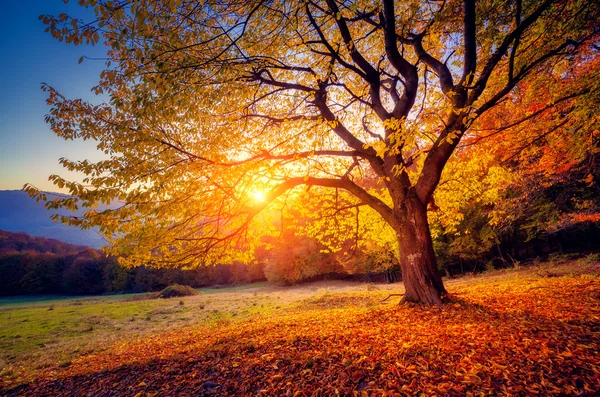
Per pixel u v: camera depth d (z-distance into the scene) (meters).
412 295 7.69
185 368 5.57
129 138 6.37
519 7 5.09
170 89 5.11
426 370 3.92
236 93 7.25
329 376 4.18
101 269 72.44
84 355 10.70
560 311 5.67
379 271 37.69
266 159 7.76
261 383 4.37
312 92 7.68
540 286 9.15
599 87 5.43
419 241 7.55
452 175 10.59
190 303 30.81
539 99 8.17
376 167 8.37
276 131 9.45
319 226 10.68
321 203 10.45
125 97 6.08
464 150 10.34
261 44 6.96
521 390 3.24
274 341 6.23
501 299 7.39
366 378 3.98
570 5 5.78
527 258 30.20
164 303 33.00
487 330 5.05
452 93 4.65
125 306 31.56
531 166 11.66
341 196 10.73
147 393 4.75
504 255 32.78
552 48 6.29
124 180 5.68
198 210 7.08
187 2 4.83
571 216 15.86
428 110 4.70
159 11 4.23
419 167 9.98
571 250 26.36
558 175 12.55
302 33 7.46
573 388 3.15
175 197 6.65
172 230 7.15
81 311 28.83
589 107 5.73
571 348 3.95
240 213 7.96
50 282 70.94
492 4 6.66
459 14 7.14
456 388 3.42
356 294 19.58
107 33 4.51
